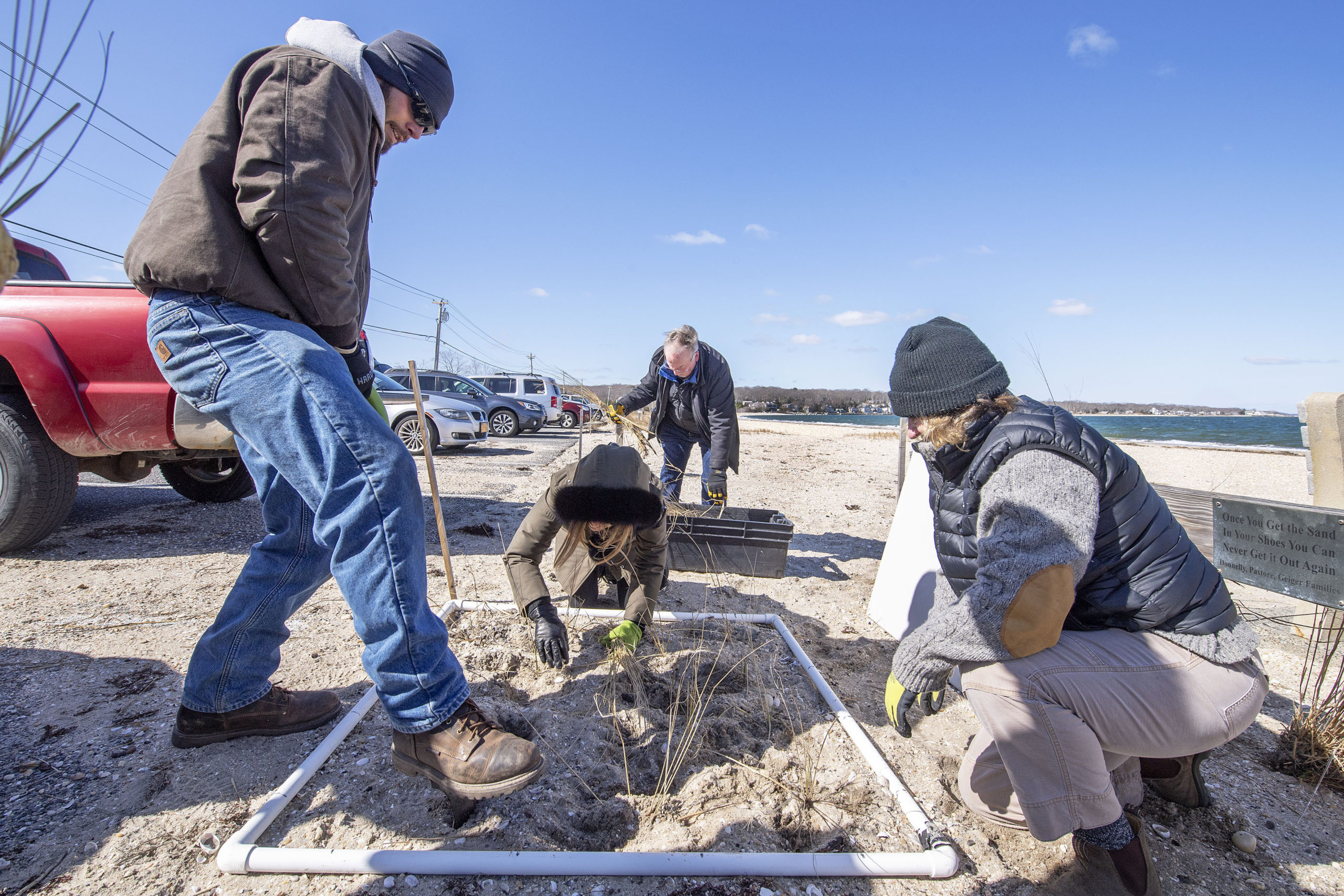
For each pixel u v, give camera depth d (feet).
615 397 15.40
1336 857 6.29
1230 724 5.29
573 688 8.26
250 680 6.72
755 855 5.49
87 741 6.84
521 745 5.42
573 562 9.72
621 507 7.80
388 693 5.46
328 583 12.04
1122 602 5.48
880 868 5.51
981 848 6.10
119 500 18.62
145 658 8.76
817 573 14.65
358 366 7.11
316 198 5.22
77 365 11.86
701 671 8.87
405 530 5.28
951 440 5.60
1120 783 6.15
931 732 8.01
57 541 13.92
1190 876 5.93
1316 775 7.43
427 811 6.04
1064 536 5.00
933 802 6.70
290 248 5.25
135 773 6.37
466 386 54.44
